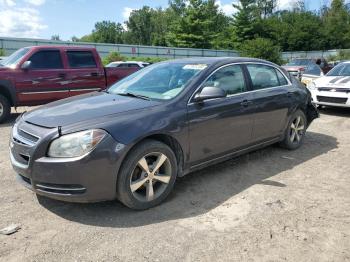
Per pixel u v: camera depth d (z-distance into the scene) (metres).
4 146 6.28
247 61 5.11
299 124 6.09
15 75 8.37
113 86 5.04
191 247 3.12
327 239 3.26
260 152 5.86
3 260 2.92
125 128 3.54
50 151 3.39
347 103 9.12
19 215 3.65
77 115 3.68
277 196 4.14
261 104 5.03
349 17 70.06
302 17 71.31
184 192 4.24
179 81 4.39
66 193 3.40
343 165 5.29
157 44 78.62
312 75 13.90
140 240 3.22
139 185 3.69
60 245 3.14
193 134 4.13
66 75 9.08
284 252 3.06
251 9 61.66
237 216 3.66
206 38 57.97
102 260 2.93
